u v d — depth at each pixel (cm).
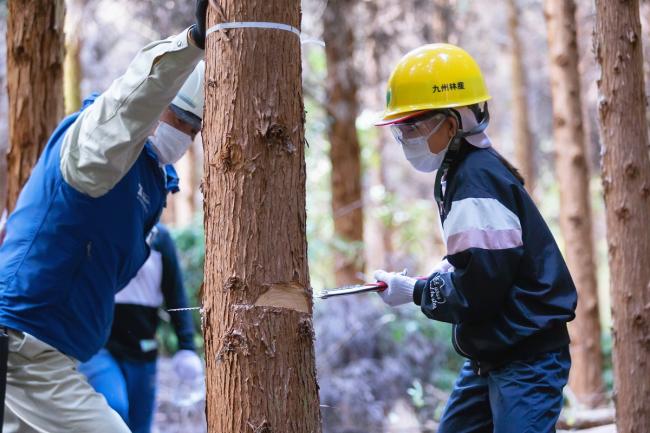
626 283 449
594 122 1447
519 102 1497
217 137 268
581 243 1003
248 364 265
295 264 270
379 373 883
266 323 265
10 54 496
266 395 265
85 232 355
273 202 266
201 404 864
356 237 1155
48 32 495
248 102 265
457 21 1270
